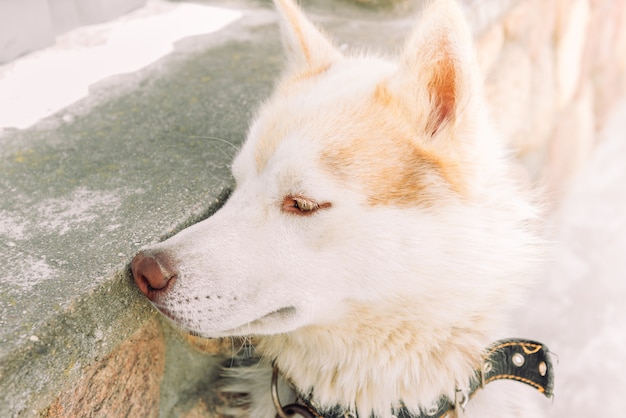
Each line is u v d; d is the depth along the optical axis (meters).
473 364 0.56
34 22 0.78
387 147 0.51
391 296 0.53
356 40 0.87
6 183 0.57
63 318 0.45
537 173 1.14
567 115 1.28
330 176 0.51
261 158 0.54
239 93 0.73
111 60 0.78
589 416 0.90
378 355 0.55
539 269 0.60
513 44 1.00
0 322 0.44
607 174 1.42
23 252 0.49
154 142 0.64
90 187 0.57
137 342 0.53
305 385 0.58
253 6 1.00
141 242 0.51
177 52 0.82
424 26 0.50
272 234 0.52
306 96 0.56
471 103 0.51
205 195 0.57
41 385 0.44
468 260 0.53
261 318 0.52
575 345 1.01
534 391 0.67
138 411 0.54
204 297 0.50
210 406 0.61
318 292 0.52
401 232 0.51
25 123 0.66
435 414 0.57
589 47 1.34
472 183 0.53
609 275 1.16
